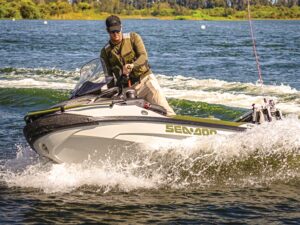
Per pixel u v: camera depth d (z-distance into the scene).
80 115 11.83
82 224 10.42
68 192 12.07
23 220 10.60
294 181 12.91
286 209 11.21
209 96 23.89
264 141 13.23
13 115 21.61
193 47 62.56
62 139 11.88
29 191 12.16
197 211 11.09
